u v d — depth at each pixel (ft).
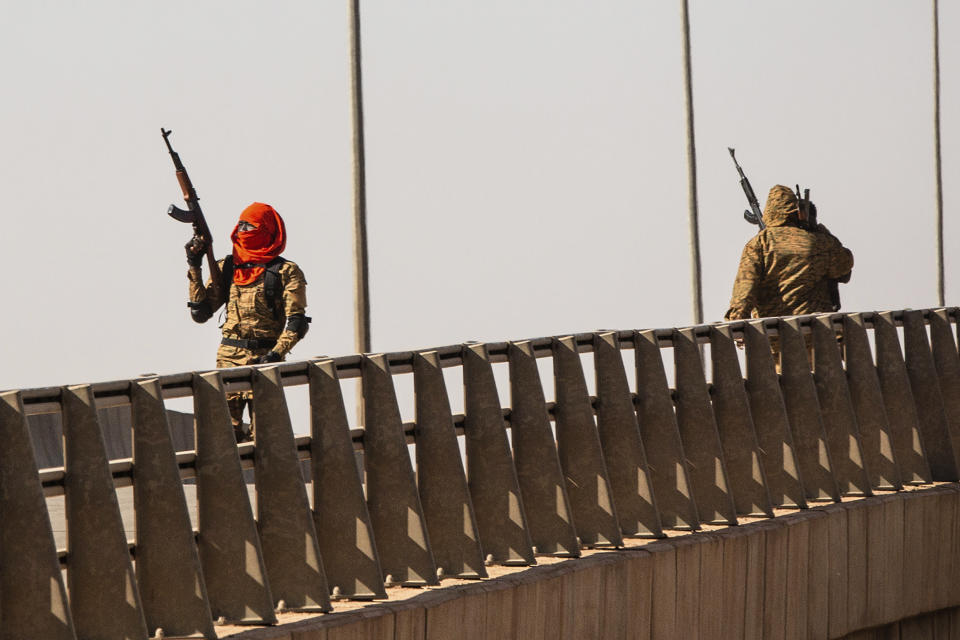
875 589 128.36
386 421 87.56
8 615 67.21
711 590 107.45
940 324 148.87
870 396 136.26
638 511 106.52
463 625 85.40
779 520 116.26
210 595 77.25
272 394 80.79
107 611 70.64
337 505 83.56
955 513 139.64
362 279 175.11
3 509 67.51
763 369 123.34
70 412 71.00
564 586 93.35
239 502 77.20
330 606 79.82
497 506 94.79
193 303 135.44
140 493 74.28
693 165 242.99
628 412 106.73
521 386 99.14
